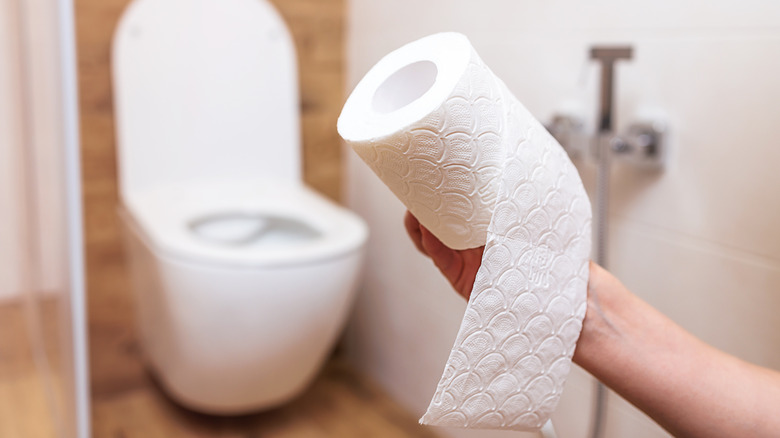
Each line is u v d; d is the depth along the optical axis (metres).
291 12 1.42
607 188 0.77
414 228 0.49
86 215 1.31
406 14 1.24
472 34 1.08
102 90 1.28
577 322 0.40
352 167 1.50
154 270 1.07
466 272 0.47
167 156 1.31
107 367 1.36
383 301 1.33
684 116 0.77
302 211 1.27
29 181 1.24
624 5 0.82
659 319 0.41
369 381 1.40
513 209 0.36
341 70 1.50
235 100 1.36
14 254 1.53
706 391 0.40
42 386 1.33
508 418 0.39
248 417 1.27
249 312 1.03
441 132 0.34
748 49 0.69
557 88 0.92
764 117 0.68
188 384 1.15
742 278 0.72
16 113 1.36
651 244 0.82
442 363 1.12
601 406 0.74
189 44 1.31
